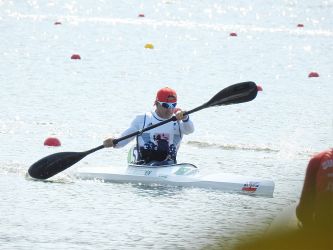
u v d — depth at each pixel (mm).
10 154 45656
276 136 52531
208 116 58625
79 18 122125
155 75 76375
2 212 34438
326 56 93812
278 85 73375
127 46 96000
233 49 96812
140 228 32562
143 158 41844
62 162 40344
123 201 36844
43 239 30781
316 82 75875
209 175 40312
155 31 110562
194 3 150750
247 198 37875
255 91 42812
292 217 24109
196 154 47188
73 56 84938
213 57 89875
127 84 70688
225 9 143000
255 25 122438
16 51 88312
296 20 131125
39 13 126438
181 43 100188
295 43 104125
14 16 120938
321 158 23375
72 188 39031
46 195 37500
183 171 40656
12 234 31312
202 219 33875
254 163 45281
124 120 55969
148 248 29875
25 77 72312
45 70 76688
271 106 62875
